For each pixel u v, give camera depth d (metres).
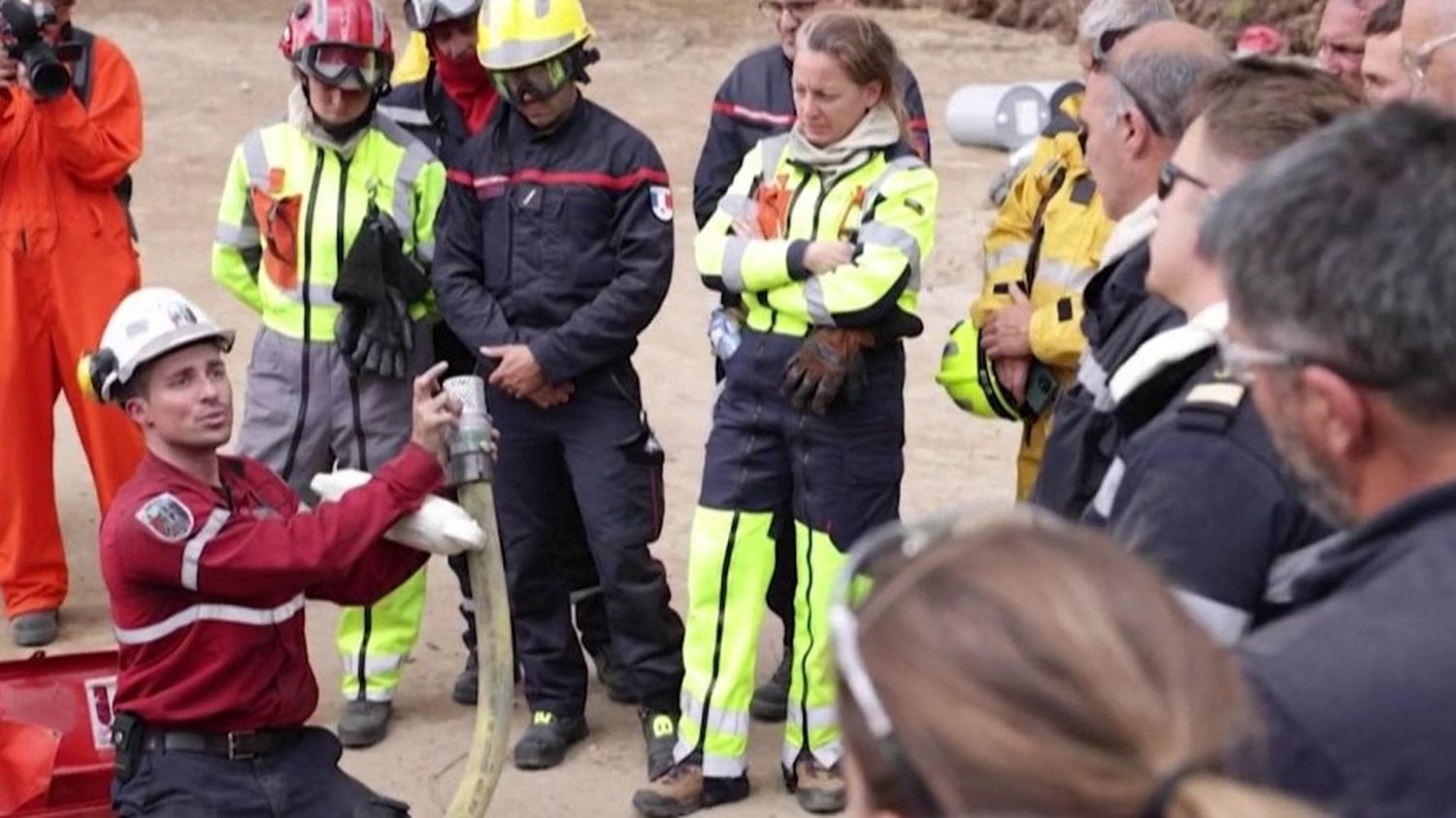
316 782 4.24
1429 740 1.88
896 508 5.11
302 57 5.32
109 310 6.20
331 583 4.25
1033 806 1.41
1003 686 1.42
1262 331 2.09
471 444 4.25
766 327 5.02
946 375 4.96
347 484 4.37
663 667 5.39
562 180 5.25
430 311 5.66
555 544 5.52
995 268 4.91
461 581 5.76
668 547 6.80
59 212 6.14
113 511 4.13
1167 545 2.53
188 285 9.45
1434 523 1.99
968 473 7.57
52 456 6.28
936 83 13.84
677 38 15.02
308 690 4.27
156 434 4.13
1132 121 3.38
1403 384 2.00
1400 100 2.23
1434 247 1.97
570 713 5.55
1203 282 2.81
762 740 5.60
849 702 1.51
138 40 14.25
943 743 1.42
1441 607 1.92
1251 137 2.76
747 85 5.82
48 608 6.27
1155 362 2.77
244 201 5.62
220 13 15.18
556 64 5.11
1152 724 1.41
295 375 5.57
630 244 5.25
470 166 5.36
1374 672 1.91
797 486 5.04
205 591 4.06
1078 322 4.62
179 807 4.11
